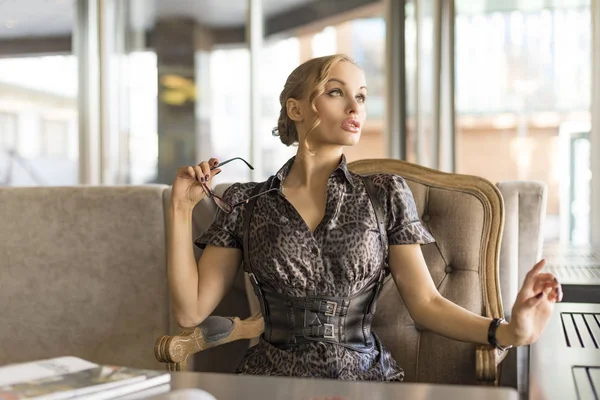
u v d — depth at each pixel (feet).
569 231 15.31
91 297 7.39
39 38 18.70
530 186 6.88
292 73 5.33
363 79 5.15
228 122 18.38
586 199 15.23
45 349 7.50
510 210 6.81
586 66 15.16
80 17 18.63
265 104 18.20
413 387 2.96
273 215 5.07
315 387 2.97
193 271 5.02
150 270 7.25
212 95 18.44
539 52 15.35
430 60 15.89
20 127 18.83
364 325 5.02
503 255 6.77
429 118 15.94
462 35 15.62
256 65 18.10
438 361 5.70
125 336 7.33
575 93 15.24
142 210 7.23
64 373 3.01
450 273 5.83
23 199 7.50
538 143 15.51
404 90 16.81
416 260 4.96
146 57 18.75
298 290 4.90
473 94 15.69
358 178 5.15
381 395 2.83
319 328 4.85
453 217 5.87
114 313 7.35
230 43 18.28
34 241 7.48
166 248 7.23
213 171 4.94
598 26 13.78
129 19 18.75
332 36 17.60
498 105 15.61
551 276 3.87
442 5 15.39
